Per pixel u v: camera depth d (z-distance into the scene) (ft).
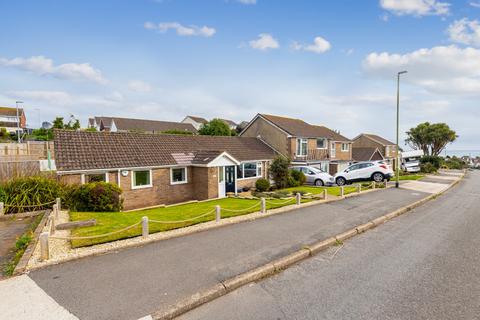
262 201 38.17
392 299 16.52
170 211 40.88
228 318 14.71
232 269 19.85
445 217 39.42
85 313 14.38
